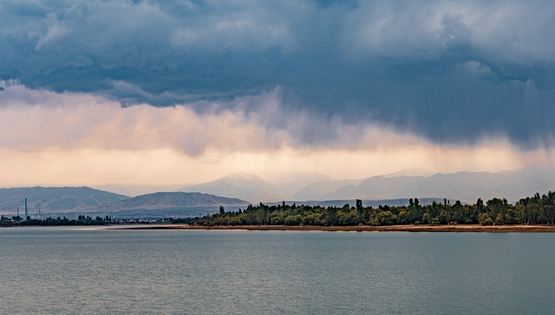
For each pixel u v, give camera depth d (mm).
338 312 116688
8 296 145375
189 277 181375
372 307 121438
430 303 125125
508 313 112875
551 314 111562
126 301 134250
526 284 152125
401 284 156625
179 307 125125
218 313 117812
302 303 127438
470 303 124250
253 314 116312
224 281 169000
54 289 157375
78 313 120938
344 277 175375
